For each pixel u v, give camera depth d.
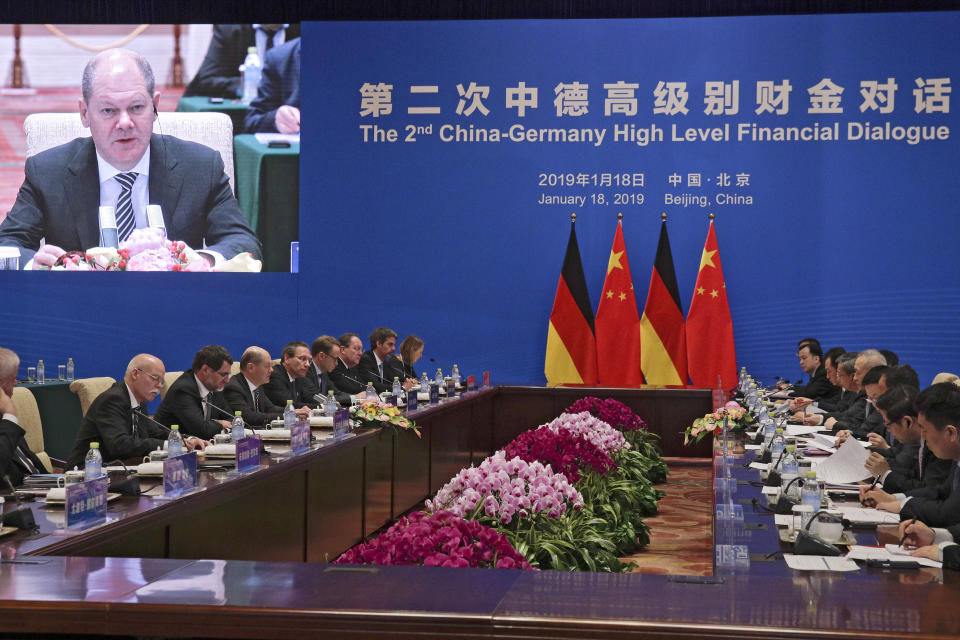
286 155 9.62
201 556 3.27
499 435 8.93
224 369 4.91
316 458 4.32
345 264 9.64
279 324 9.64
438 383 7.94
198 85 9.57
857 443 3.72
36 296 9.62
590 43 9.47
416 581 1.86
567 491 3.41
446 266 9.63
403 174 9.62
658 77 9.41
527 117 9.55
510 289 9.60
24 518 2.64
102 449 4.32
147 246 9.60
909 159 9.11
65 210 9.60
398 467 5.77
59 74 9.58
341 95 9.62
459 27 9.56
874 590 1.90
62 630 1.72
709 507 6.61
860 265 9.20
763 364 9.34
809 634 1.58
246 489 3.57
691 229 9.40
